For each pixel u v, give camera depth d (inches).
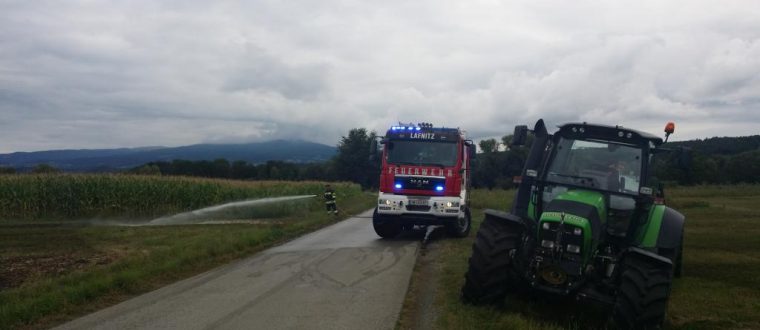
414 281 356.2
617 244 285.1
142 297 315.9
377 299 305.0
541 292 266.5
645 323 240.8
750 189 1545.3
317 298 307.7
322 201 1193.4
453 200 561.9
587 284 257.6
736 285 362.6
